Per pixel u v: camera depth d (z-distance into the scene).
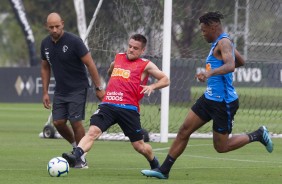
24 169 27.91
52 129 42.72
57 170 25.62
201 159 32.47
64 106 29.33
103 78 49.34
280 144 40.38
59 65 28.94
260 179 25.77
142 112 55.72
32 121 57.16
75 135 29.33
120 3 48.56
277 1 55.03
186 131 25.16
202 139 43.66
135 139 26.02
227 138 25.38
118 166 29.38
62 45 28.69
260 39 54.16
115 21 61.69
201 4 60.88
